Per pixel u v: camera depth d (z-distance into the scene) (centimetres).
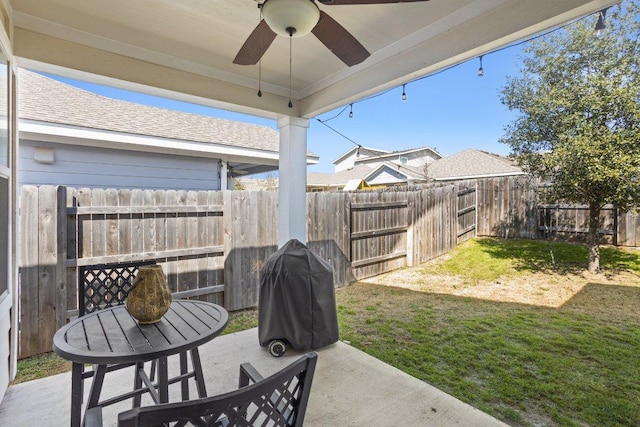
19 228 289
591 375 258
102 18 246
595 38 440
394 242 611
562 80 476
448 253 692
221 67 331
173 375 255
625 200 455
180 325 178
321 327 301
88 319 187
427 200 660
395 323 374
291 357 287
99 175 526
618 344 310
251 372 144
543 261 583
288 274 293
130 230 347
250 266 431
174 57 310
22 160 467
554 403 224
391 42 284
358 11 236
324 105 363
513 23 212
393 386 240
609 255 574
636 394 233
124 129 504
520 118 532
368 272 568
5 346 230
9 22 229
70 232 315
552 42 474
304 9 166
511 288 491
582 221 649
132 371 262
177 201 376
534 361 281
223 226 410
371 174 1672
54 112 473
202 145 573
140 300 175
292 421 107
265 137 738
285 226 402
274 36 200
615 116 434
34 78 537
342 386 240
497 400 227
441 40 251
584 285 478
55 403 221
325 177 2120
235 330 362
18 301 289
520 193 729
